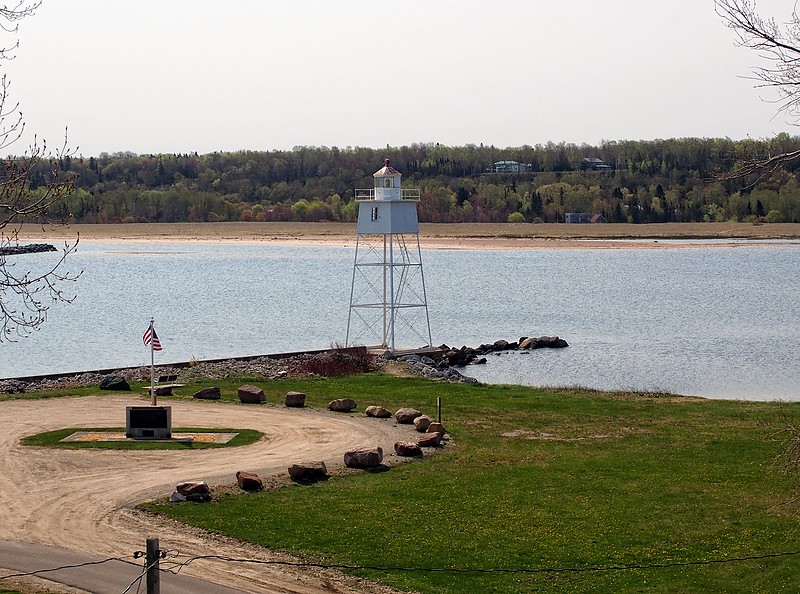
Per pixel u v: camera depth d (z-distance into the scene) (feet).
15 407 181.98
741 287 531.09
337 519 117.08
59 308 435.53
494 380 251.39
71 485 130.52
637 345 319.68
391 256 273.54
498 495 127.24
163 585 96.78
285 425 167.02
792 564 103.81
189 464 141.28
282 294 500.74
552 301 467.52
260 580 98.89
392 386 208.03
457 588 97.81
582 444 156.97
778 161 91.76
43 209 82.84
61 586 95.71
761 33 87.92
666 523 116.47
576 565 103.65
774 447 152.97
